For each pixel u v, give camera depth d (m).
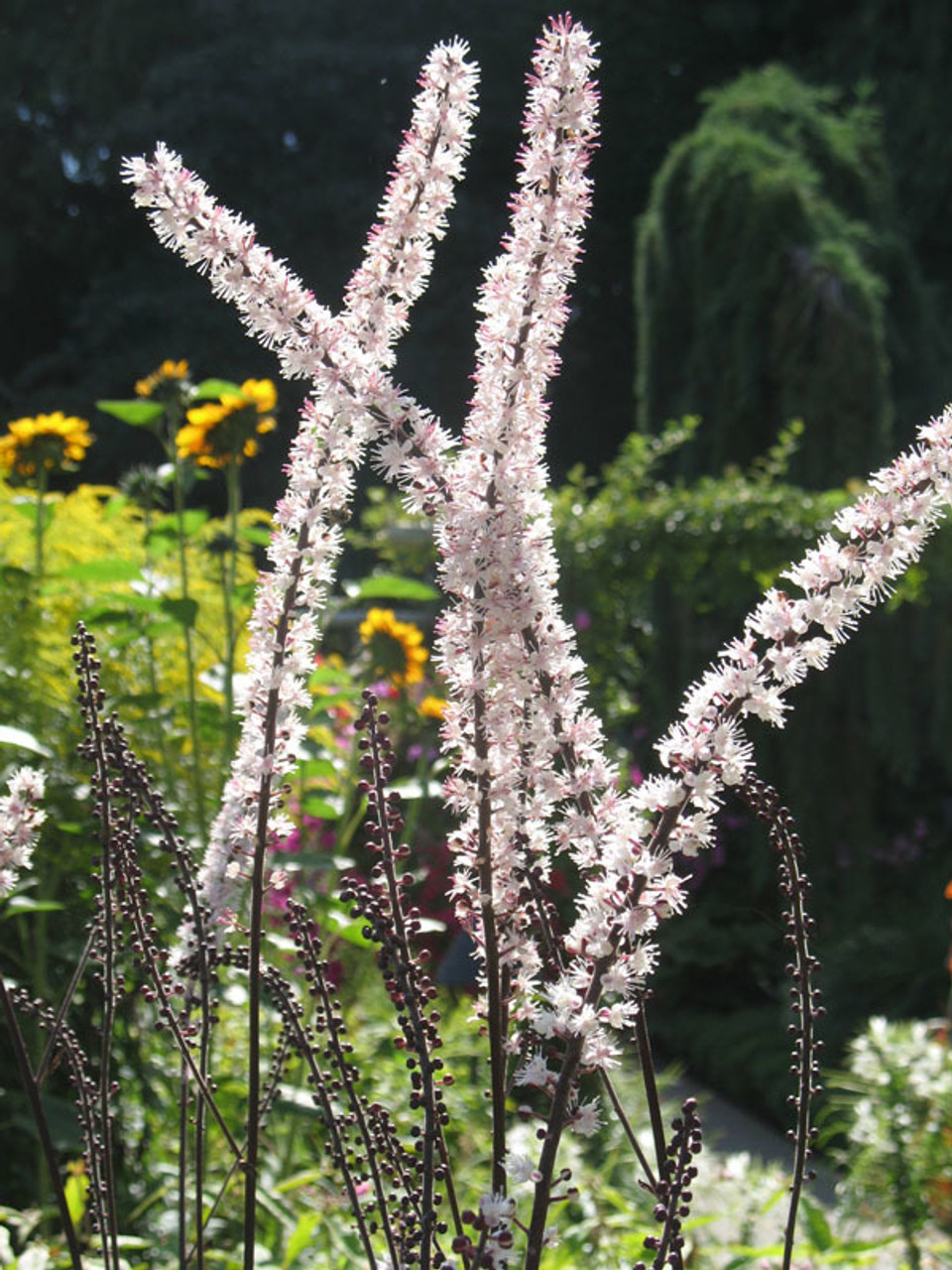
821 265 8.62
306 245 16.72
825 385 8.59
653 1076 1.13
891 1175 3.38
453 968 3.98
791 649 0.99
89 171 17.70
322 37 16.75
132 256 17.38
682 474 8.98
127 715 3.38
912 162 13.83
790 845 1.22
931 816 8.54
